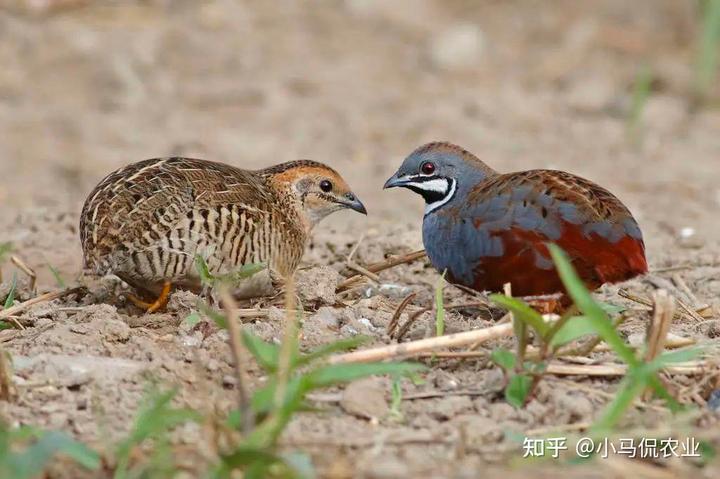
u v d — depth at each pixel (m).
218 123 21.95
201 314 10.61
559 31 26.08
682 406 9.04
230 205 11.37
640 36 25.78
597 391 9.34
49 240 14.77
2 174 19.16
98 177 19.25
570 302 11.52
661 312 9.16
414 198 18.52
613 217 11.18
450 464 8.27
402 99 23.27
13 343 10.37
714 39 22.77
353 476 8.02
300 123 22.06
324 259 13.85
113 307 11.09
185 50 24.33
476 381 9.63
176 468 8.03
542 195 11.23
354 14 26.44
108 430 8.68
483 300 11.27
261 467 7.66
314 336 10.46
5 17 24.56
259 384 9.51
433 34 25.94
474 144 21.25
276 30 25.56
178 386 8.80
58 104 22.39
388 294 12.47
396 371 8.68
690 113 23.08
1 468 7.52
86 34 24.23
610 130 22.22
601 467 8.20
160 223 10.97
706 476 8.15
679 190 18.91
